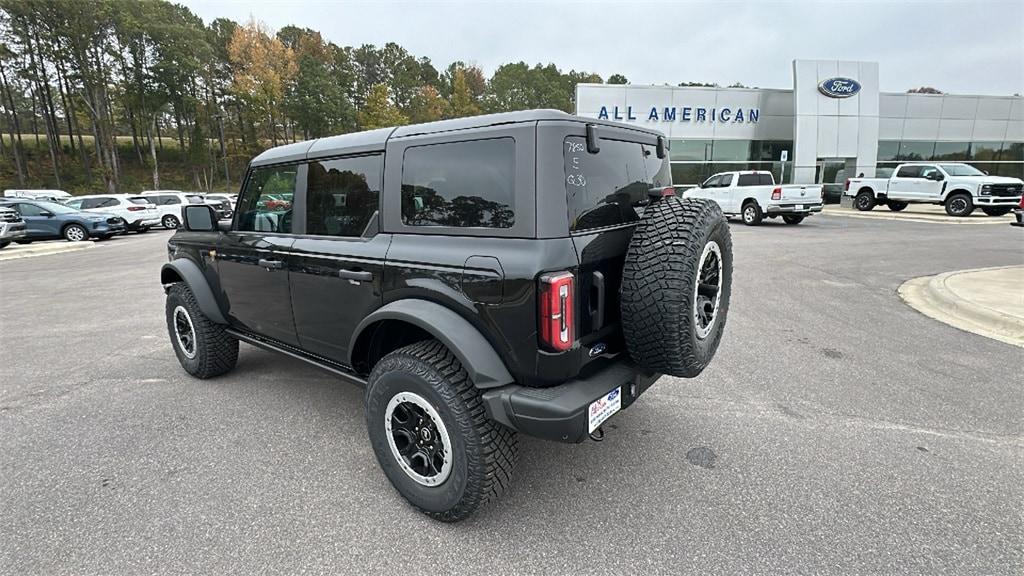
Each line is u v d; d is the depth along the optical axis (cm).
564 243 211
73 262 1213
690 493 263
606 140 250
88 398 392
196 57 4938
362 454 308
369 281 264
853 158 2628
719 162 2633
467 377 229
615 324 246
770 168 2667
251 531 237
